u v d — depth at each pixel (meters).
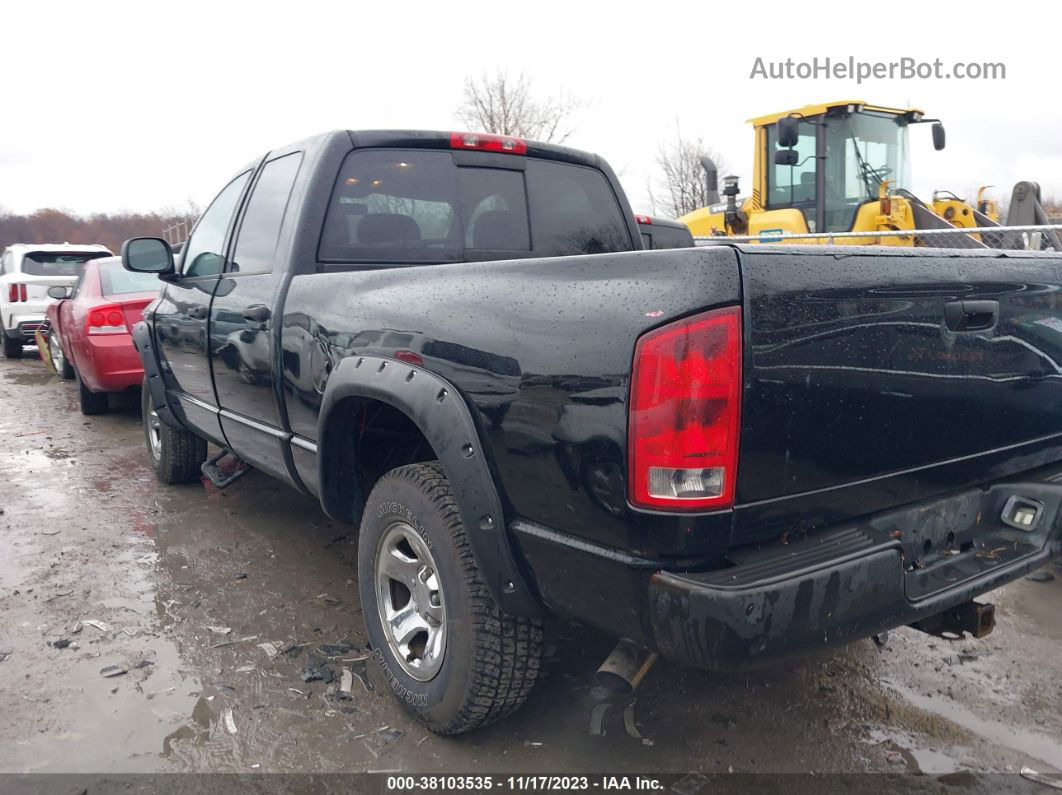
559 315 2.21
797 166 10.34
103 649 3.40
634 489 2.01
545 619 2.59
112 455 6.72
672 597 1.98
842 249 2.19
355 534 4.75
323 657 3.33
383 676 3.14
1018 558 2.58
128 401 9.24
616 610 2.14
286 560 4.36
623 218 4.52
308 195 3.51
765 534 2.11
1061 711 2.99
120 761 2.67
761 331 1.99
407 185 3.75
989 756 2.73
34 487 5.75
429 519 2.65
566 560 2.23
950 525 2.58
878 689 3.14
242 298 3.79
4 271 14.28
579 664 3.29
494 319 2.40
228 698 3.04
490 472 2.42
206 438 4.77
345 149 3.59
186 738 2.79
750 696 3.08
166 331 4.77
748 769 2.66
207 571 4.22
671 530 1.98
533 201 4.14
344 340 3.00
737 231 10.93
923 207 10.02
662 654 2.08
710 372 1.93
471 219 3.92
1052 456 2.92
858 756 2.73
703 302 1.94
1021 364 2.70
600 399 2.08
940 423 2.46
